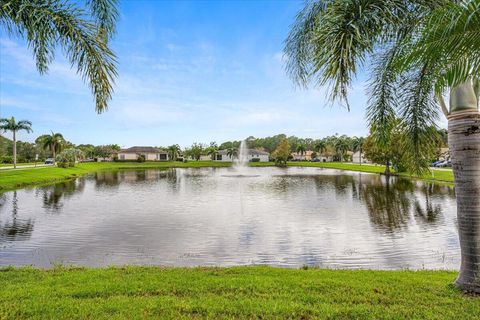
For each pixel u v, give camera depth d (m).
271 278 4.49
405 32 3.38
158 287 4.02
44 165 43.38
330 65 2.96
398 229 9.60
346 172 40.44
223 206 14.21
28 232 9.28
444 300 3.51
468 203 3.80
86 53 4.11
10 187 21.98
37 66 4.21
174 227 9.98
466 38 2.35
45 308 3.25
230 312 3.21
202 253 7.27
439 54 2.50
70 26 3.99
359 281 4.32
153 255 7.11
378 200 15.54
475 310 3.23
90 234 9.05
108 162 62.66
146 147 76.00
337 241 8.30
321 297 3.64
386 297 3.63
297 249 7.61
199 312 3.21
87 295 3.73
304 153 87.38
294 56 4.57
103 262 6.58
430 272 5.07
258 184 24.89
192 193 19.23
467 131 3.76
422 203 14.41
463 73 2.51
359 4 2.95
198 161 75.75
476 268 3.78
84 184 25.00
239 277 4.56
